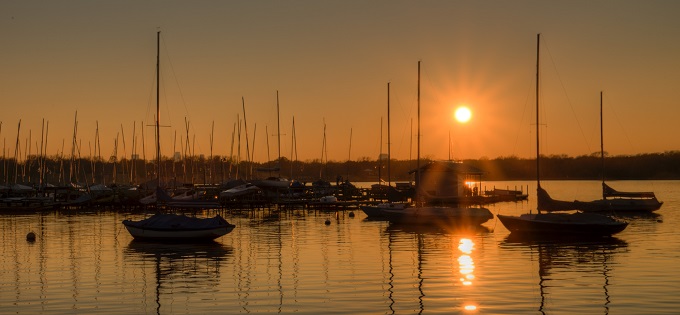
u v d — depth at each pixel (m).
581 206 56.41
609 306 28.08
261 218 74.31
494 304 28.53
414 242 49.56
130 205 87.88
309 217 75.38
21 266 39.47
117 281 34.56
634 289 31.25
